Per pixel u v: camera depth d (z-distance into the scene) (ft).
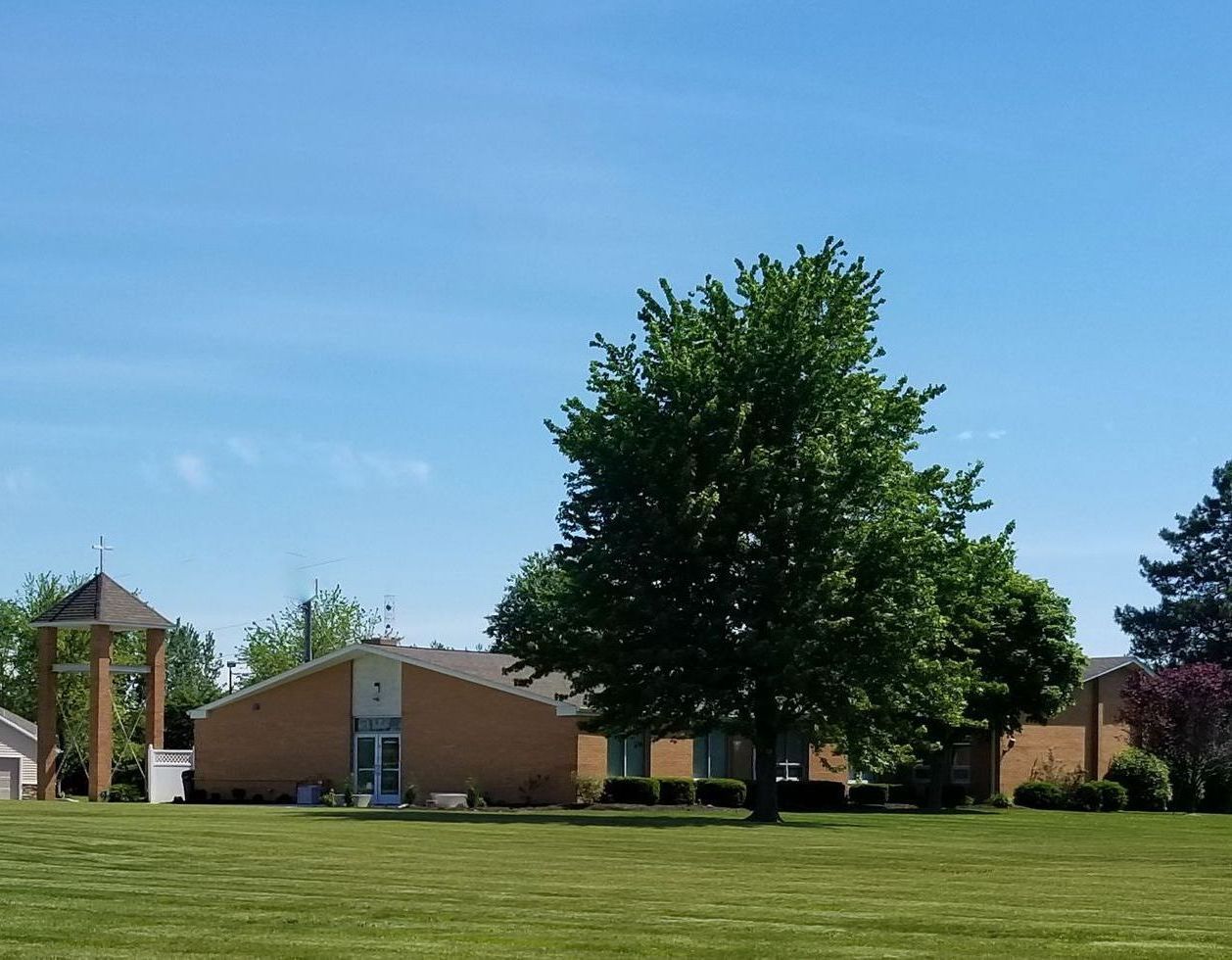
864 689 122.83
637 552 121.39
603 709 128.26
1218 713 208.74
